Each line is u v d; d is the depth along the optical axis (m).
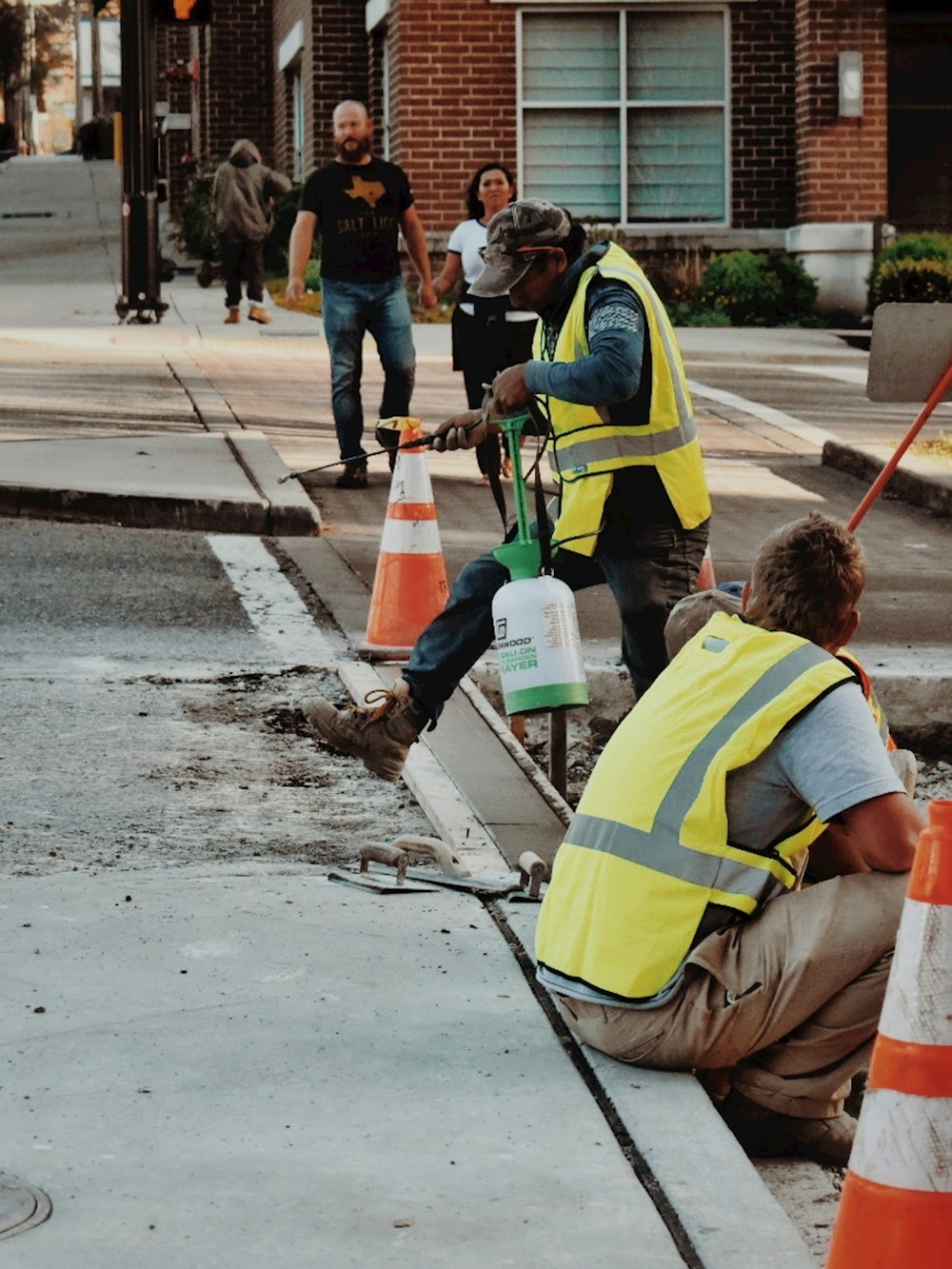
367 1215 4.48
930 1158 3.89
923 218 38.47
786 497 16.89
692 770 5.36
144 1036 5.51
